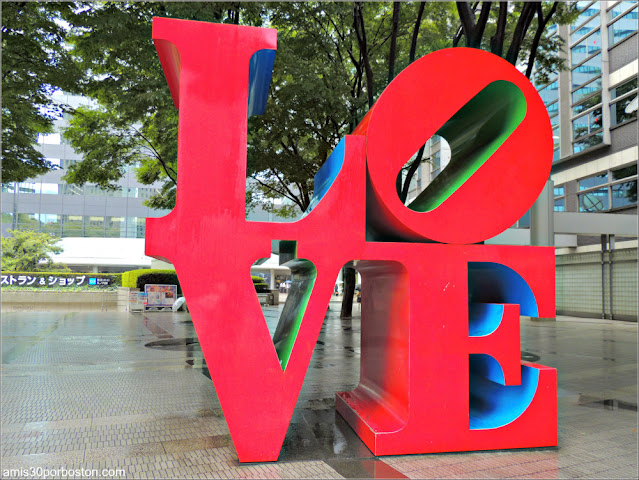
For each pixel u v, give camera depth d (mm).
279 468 3541
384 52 14023
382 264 4355
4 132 11977
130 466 3549
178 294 25922
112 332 13305
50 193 51750
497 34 8516
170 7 9344
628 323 18453
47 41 10805
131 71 11594
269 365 3775
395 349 4340
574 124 23375
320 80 11930
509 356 4039
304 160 15086
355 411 4480
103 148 15555
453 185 4617
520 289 4473
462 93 4176
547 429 4117
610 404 5711
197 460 3695
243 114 3959
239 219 3844
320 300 3924
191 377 7031
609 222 18422
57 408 5262
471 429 3994
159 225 3721
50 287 31422
